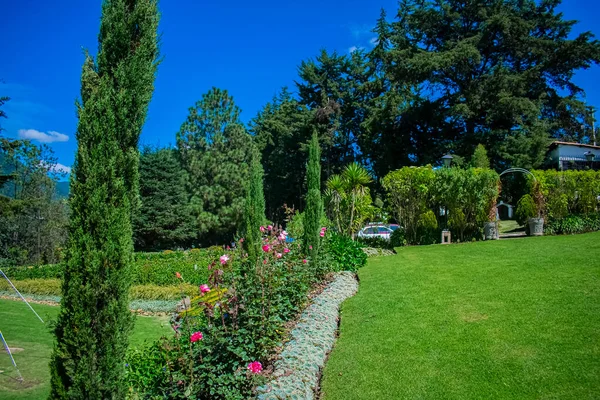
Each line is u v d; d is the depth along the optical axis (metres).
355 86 38.09
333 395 4.23
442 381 4.13
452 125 29.70
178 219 27.12
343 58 38.38
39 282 15.76
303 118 35.91
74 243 3.18
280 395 3.82
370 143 34.03
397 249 12.77
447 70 28.91
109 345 3.17
